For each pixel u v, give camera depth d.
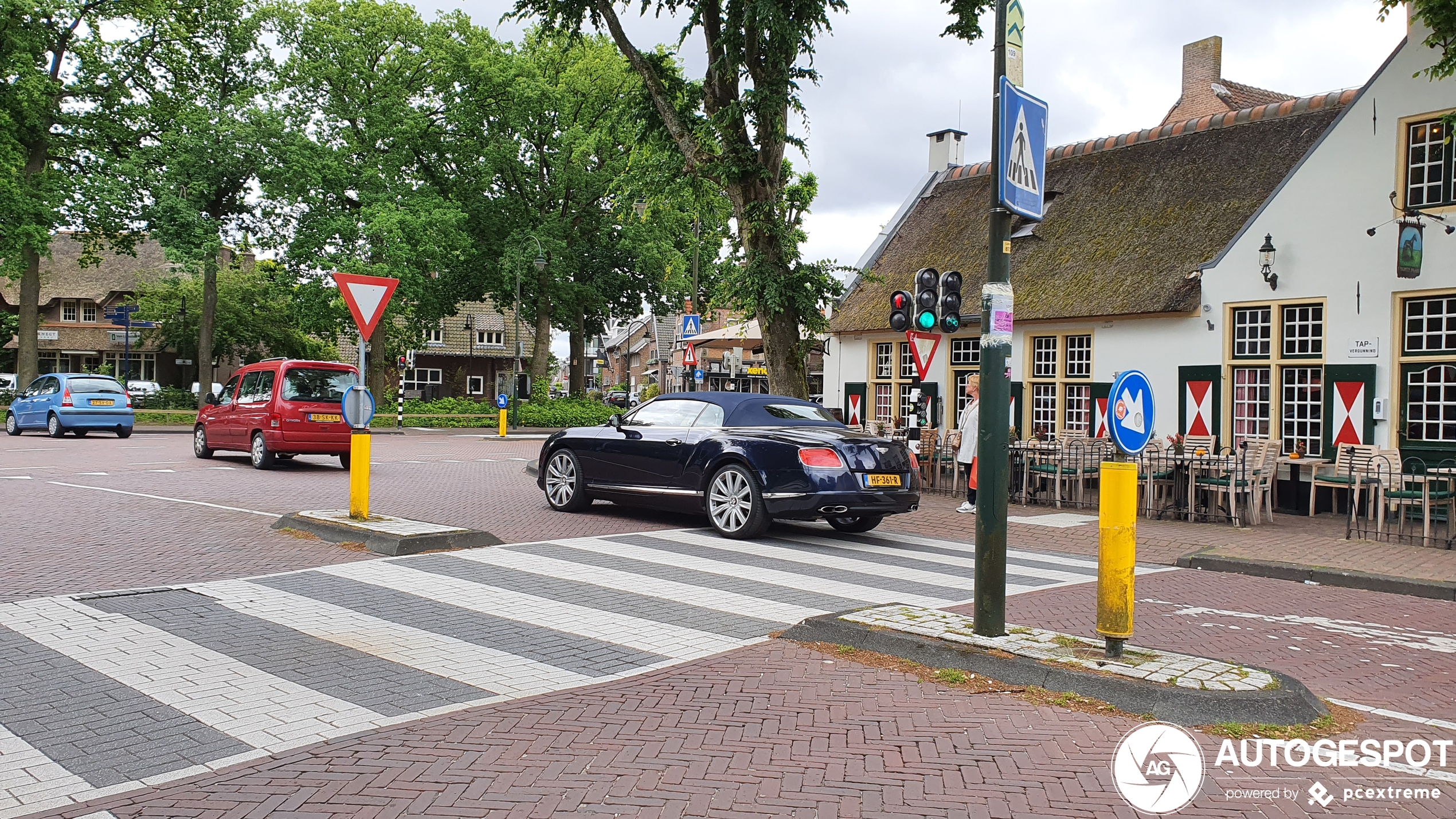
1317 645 6.11
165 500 11.82
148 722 4.12
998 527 5.33
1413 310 13.52
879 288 22.06
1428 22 10.64
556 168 39.84
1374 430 13.73
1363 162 13.92
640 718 4.27
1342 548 10.41
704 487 10.25
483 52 38.09
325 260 33.38
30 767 3.62
